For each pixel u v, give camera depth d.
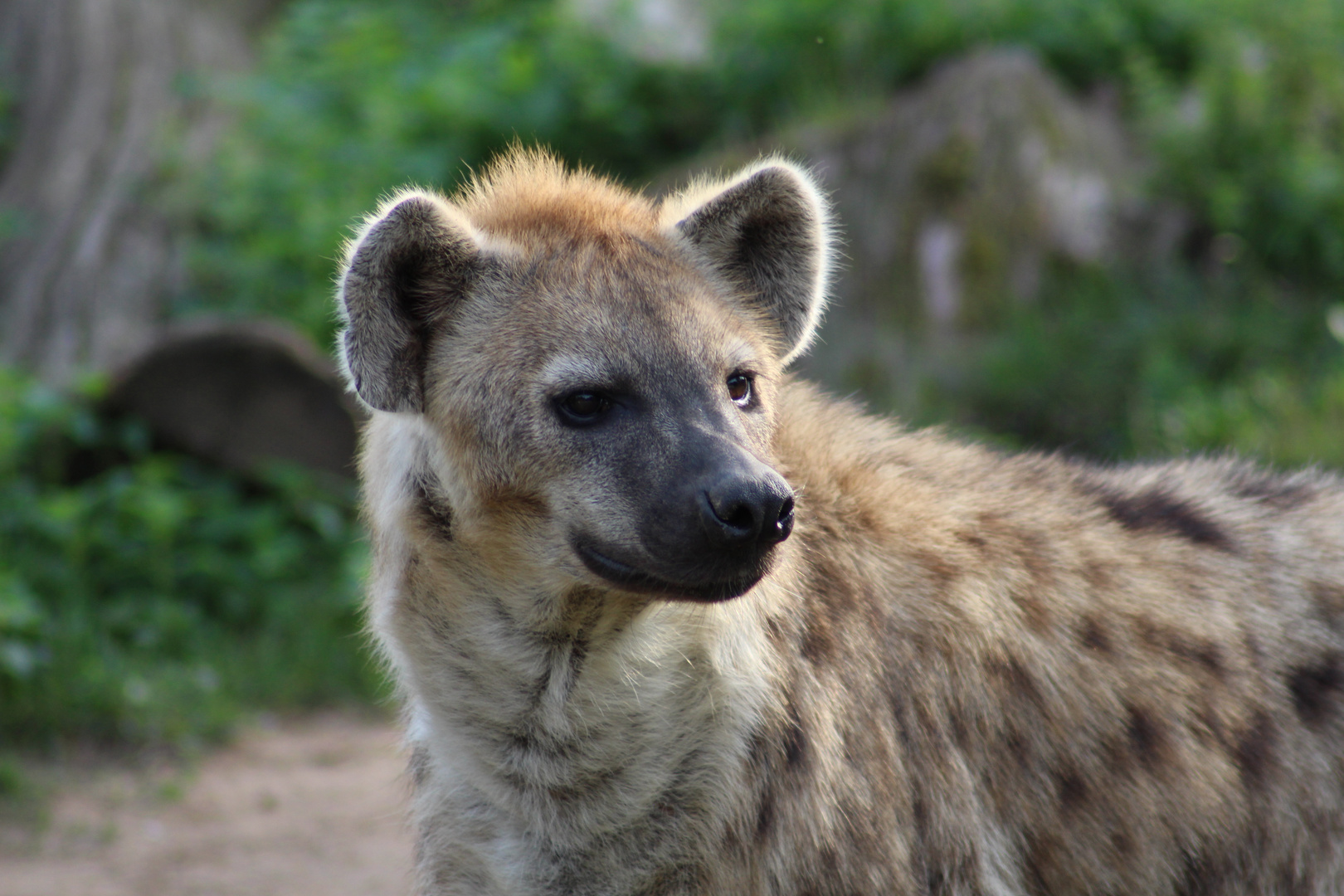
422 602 4.91
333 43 18.22
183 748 9.55
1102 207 15.23
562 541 4.66
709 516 4.33
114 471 11.45
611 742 4.79
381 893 7.74
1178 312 14.62
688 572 4.43
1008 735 5.11
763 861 4.70
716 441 4.46
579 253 4.84
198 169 15.73
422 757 5.21
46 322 13.52
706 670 4.76
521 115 17.48
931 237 15.08
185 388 11.41
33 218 15.45
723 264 5.24
